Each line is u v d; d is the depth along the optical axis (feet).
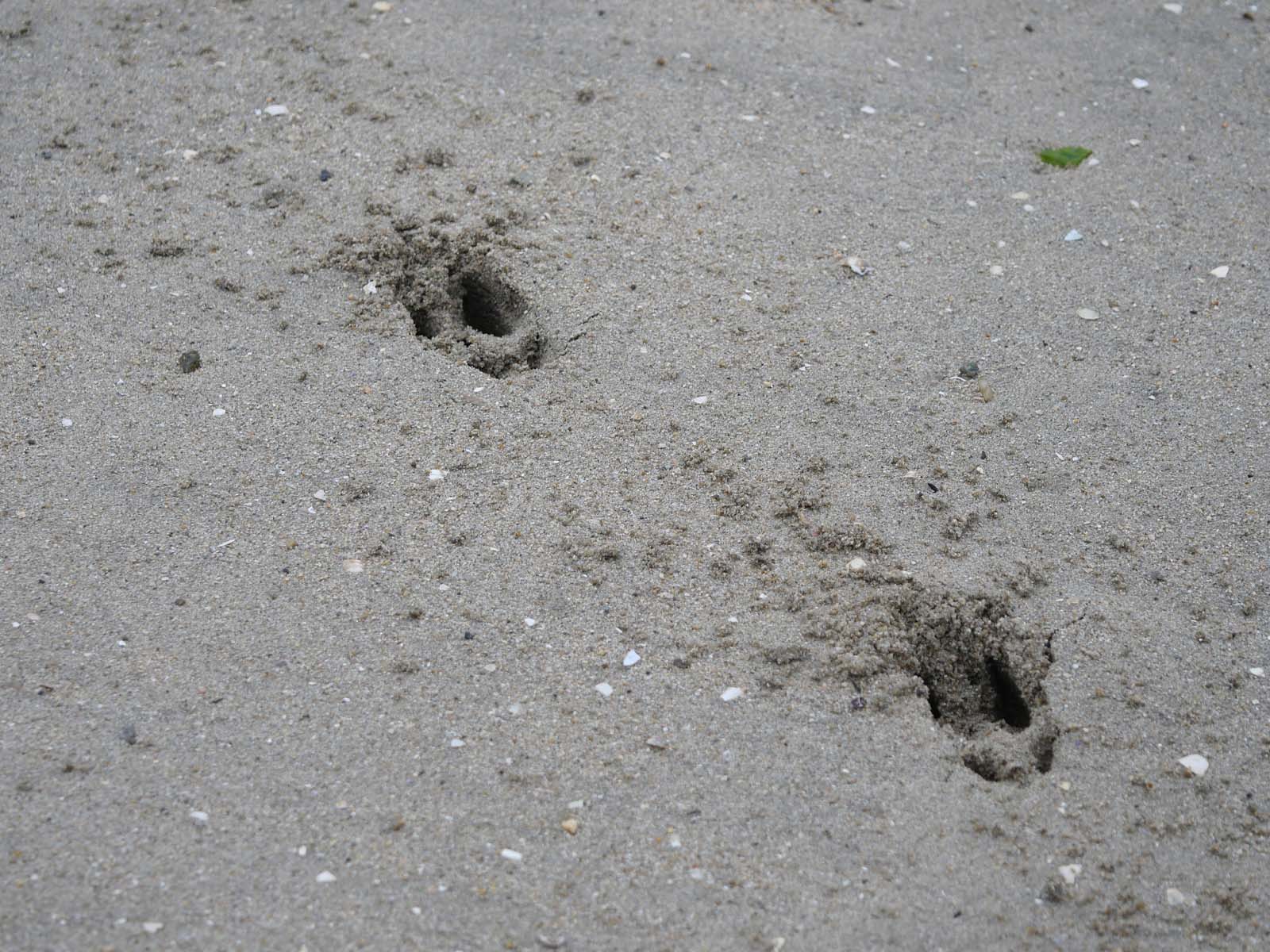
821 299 7.80
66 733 6.82
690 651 7.02
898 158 8.29
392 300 7.76
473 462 7.35
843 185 8.16
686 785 6.82
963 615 7.11
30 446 7.31
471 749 6.85
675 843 6.75
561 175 8.11
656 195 8.07
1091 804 6.86
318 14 8.61
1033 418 7.52
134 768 6.79
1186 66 8.76
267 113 8.22
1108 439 7.48
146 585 7.07
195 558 7.13
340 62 8.44
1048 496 7.36
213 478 7.28
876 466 7.39
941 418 7.51
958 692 7.09
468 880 6.68
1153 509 7.34
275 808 6.75
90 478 7.25
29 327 7.57
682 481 7.34
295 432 7.39
